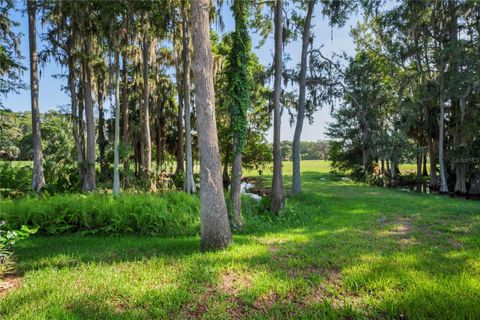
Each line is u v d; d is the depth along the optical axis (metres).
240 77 7.20
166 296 3.18
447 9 16.59
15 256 4.77
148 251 5.11
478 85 14.46
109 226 6.91
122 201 7.90
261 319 2.71
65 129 26.53
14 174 15.21
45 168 16.70
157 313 2.82
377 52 20.33
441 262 4.16
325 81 14.88
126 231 6.93
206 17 5.15
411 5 16.31
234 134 7.32
